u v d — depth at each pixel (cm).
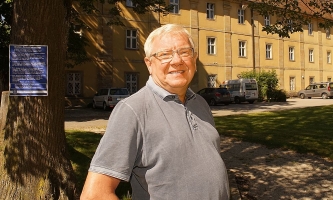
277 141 950
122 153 173
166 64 199
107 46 2523
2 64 1255
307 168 691
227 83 2845
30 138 386
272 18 3472
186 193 179
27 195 380
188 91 218
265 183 597
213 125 215
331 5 962
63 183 401
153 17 2703
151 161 179
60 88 409
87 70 2469
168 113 190
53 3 395
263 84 2984
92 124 1444
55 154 402
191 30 2897
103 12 2503
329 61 4116
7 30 1382
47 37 392
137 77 2659
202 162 187
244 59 3259
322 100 3025
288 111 1877
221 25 3102
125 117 179
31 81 388
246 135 1073
